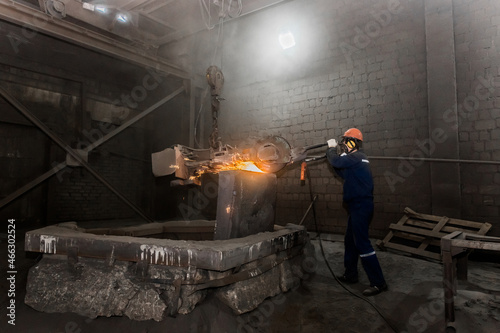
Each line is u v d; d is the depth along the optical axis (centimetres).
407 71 478
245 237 261
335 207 531
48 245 246
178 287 211
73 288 233
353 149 322
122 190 809
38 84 680
